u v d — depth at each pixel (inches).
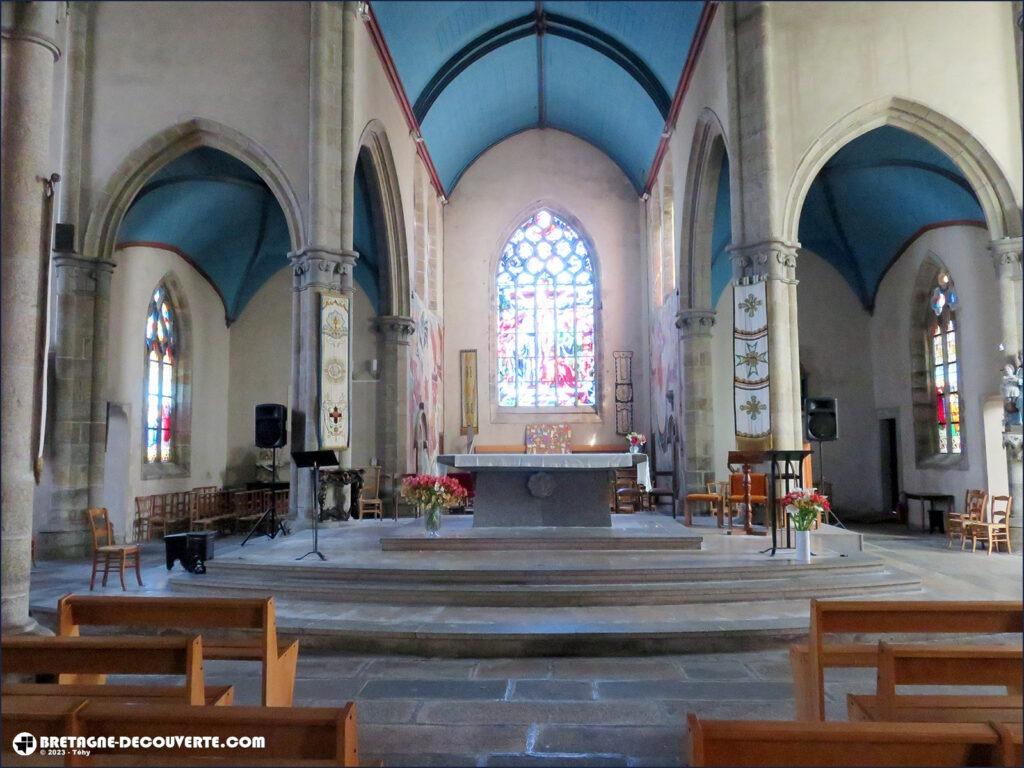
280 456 836.6
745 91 522.9
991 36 478.0
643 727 221.8
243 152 553.9
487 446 980.6
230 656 231.8
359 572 380.2
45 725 135.3
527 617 330.3
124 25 560.7
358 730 220.4
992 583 404.8
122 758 120.9
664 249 839.1
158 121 554.9
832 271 830.5
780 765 123.6
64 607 208.5
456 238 1013.8
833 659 215.8
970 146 492.4
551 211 1019.9
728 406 791.7
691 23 622.2
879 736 123.0
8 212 232.2
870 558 408.5
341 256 548.7
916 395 735.7
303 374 537.3
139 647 174.2
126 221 644.7
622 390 979.9
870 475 814.5
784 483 499.2
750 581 377.7
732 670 278.8
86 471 548.4
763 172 509.4
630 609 345.4
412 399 788.0
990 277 637.9
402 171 740.7
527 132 1020.5
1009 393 510.6
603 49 773.9
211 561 408.2
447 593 357.4
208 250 769.6
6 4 235.8
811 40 510.3
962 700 174.9
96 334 557.6
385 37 635.5
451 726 223.5
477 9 700.7
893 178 664.4
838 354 824.3
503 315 1010.1
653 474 831.7
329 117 547.8
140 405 666.2
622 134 927.0
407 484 462.6
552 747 207.3
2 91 234.5
